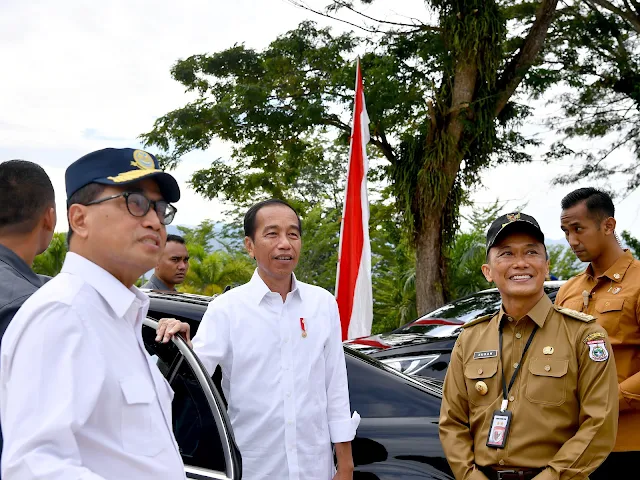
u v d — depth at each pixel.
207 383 2.50
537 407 2.32
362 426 3.00
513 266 2.42
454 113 12.98
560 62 15.41
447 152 13.00
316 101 14.30
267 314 2.73
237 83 15.35
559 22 15.07
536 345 2.40
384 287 19.05
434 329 5.67
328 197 24.73
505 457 2.32
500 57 13.02
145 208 1.63
